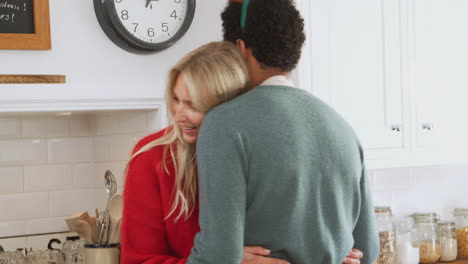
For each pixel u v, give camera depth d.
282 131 1.44
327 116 1.54
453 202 3.43
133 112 2.55
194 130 1.58
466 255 3.16
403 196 3.29
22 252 2.51
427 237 3.02
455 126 2.92
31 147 2.78
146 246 1.66
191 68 1.50
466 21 2.95
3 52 2.15
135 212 1.66
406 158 2.76
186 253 1.66
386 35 2.69
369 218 1.72
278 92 1.50
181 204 1.63
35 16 2.17
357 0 2.61
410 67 2.77
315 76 2.49
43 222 2.81
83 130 2.90
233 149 1.41
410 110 2.77
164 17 2.37
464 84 2.95
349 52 2.59
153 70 2.39
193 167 1.63
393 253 2.85
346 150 1.55
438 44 2.86
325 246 1.54
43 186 2.81
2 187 2.72
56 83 2.21
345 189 1.57
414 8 2.77
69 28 2.25
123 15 2.29
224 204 1.40
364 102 2.63
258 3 1.56
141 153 1.68
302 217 1.50
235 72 1.52
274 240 1.50
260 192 1.44
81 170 2.90
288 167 1.43
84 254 2.30
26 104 2.17
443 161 2.88
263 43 1.55
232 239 1.40
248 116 1.43
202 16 2.49
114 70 2.32
